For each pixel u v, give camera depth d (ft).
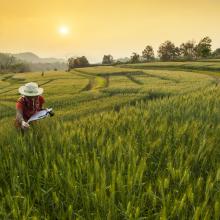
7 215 15.17
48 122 34.30
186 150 22.29
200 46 542.16
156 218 14.67
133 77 260.21
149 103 50.88
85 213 15.92
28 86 30.45
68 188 17.42
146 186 17.56
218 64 340.80
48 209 16.70
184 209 15.28
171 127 28.27
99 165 19.94
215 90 75.25
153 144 23.04
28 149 23.57
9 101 152.25
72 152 22.68
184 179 17.47
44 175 19.02
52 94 167.53
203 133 28.09
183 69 337.11
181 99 51.67
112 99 114.52
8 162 21.39
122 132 28.22
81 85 217.77
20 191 17.87
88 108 94.38
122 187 16.58
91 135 25.68
